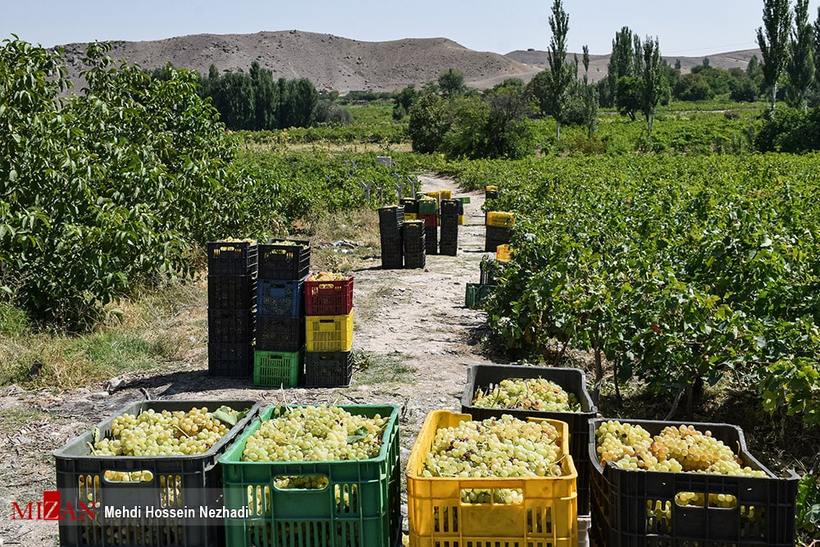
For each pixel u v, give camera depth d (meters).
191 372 9.02
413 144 77.31
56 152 10.34
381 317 11.88
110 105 13.05
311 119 121.19
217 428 4.45
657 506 3.71
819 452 6.31
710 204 15.46
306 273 8.73
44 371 8.64
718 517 3.57
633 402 7.88
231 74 117.56
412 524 3.64
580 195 21.39
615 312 7.75
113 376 8.81
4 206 9.23
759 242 8.75
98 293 10.16
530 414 4.70
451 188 44.72
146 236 10.40
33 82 10.34
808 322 6.44
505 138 63.31
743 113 99.81
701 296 6.92
